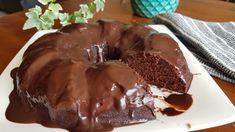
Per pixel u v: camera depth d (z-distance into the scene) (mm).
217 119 290
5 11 1037
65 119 277
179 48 369
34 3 751
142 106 290
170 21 451
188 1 585
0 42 439
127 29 385
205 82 344
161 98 333
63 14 449
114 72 290
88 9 461
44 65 305
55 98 275
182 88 344
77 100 274
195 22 470
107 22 390
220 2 590
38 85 291
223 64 374
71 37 356
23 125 279
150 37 365
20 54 377
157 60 346
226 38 443
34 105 294
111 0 570
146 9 501
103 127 278
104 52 375
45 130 274
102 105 278
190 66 369
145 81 333
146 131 276
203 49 396
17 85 317
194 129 282
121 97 281
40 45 338
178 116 298
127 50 362
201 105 312
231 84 371
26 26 438
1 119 285
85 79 286
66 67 292
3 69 383
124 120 286
